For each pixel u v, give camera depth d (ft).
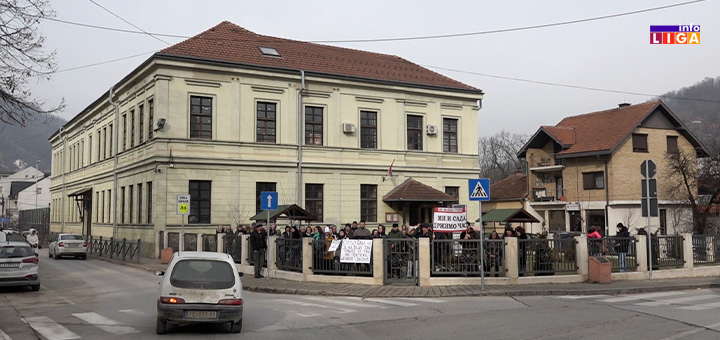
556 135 148.66
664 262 69.82
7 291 58.85
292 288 58.13
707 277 71.36
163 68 98.12
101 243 118.83
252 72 104.58
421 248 59.93
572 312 43.55
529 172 159.43
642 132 141.28
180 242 79.15
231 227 92.43
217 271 35.96
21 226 233.35
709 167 146.10
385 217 115.55
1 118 52.49
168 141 97.86
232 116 103.19
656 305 47.67
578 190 145.38
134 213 109.81
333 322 39.45
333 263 63.00
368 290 56.59
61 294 56.24
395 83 117.50
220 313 34.71
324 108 111.65
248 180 103.71
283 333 35.53
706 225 139.13
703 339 32.91
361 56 129.49
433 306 47.19
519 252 61.16
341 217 111.14
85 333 35.55
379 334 34.99
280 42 120.06
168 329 36.83
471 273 60.64
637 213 135.54
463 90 125.29
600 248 65.62
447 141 124.88
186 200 79.41
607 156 137.80
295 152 108.06
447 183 123.13
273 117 107.45
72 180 164.55
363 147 115.34
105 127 133.39
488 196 56.70
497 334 34.60
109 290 59.52
